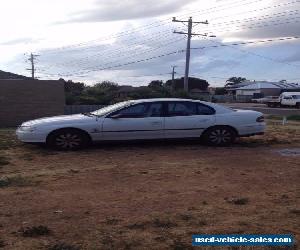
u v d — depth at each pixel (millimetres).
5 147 11992
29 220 5805
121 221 5766
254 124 12461
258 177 8375
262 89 91625
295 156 10695
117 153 11070
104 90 37594
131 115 11773
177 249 4883
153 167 9258
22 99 21859
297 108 56156
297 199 6879
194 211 6211
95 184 7754
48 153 11070
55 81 22266
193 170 8938
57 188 7457
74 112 27922
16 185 7629
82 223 5691
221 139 12273
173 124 11930
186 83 43250
